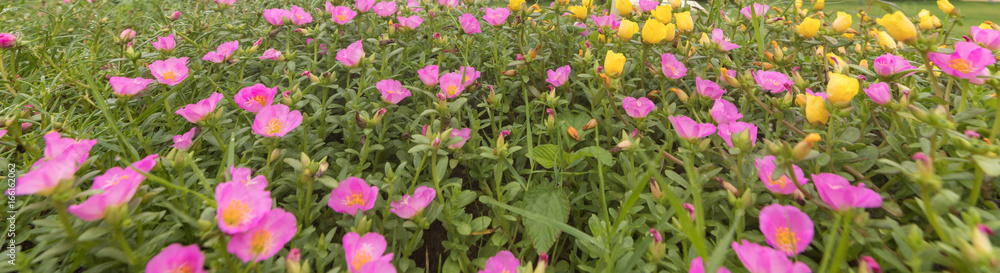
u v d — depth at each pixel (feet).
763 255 0.89
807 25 1.72
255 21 2.52
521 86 1.97
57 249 0.86
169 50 1.94
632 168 1.29
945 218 1.05
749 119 1.67
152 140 1.46
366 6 2.19
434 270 1.36
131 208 0.89
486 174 1.54
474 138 1.59
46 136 1.10
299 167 1.14
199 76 1.85
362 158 1.41
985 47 1.36
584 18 2.24
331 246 1.16
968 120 1.12
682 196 1.23
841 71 1.46
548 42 2.23
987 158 0.87
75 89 1.90
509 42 2.42
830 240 0.84
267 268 1.01
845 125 1.45
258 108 1.36
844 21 1.79
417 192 1.18
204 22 2.78
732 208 1.23
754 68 2.05
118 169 0.93
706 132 1.19
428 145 1.19
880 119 1.62
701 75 1.86
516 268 1.15
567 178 1.53
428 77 1.58
